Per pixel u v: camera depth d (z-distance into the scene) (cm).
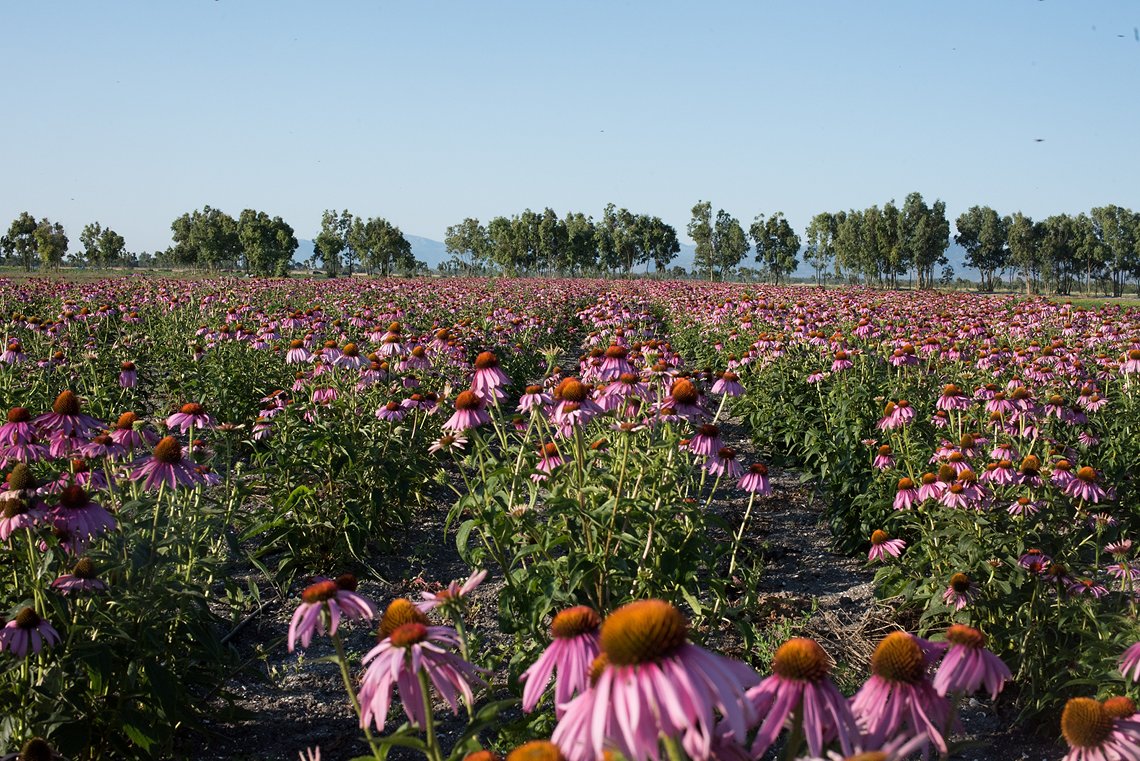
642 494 554
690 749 188
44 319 1781
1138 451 941
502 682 525
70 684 434
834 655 622
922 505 686
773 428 1217
